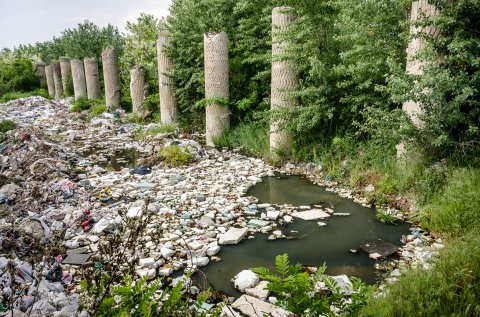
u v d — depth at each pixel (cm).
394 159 624
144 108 1417
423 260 391
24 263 358
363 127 650
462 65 550
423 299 287
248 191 656
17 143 909
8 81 2602
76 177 728
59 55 2622
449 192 481
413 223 507
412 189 564
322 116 759
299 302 196
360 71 657
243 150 943
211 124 1002
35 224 460
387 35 664
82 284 215
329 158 741
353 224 514
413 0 575
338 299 205
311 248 447
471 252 330
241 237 471
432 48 526
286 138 809
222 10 1073
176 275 385
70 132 1218
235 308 325
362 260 416
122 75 1650
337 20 727
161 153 870
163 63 1184
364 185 638
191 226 502
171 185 684
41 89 2611
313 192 646
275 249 446
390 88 561
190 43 1115
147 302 203
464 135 554
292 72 782
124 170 797
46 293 320
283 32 752
